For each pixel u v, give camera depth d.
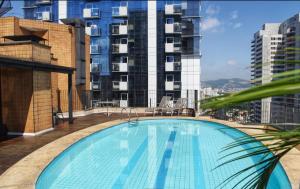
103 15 38.19
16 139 11.23
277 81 1.14
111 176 7.93
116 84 36.88
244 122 14.85
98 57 37.88
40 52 12.87
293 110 10.55
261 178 1.70
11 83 12.18
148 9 36.00
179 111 21.34
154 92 35.84
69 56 21.06
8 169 7.13
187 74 36.50
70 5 39.22
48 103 13.48
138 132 15.09
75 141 10.75
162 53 35.81
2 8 18.39
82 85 22.89
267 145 1.56
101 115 20.89
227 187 6.88
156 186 7.12
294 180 6.13
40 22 19.72
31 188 5.82
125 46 36.66
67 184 7.30
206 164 9.02
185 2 36.56
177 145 12.00
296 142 1.43
